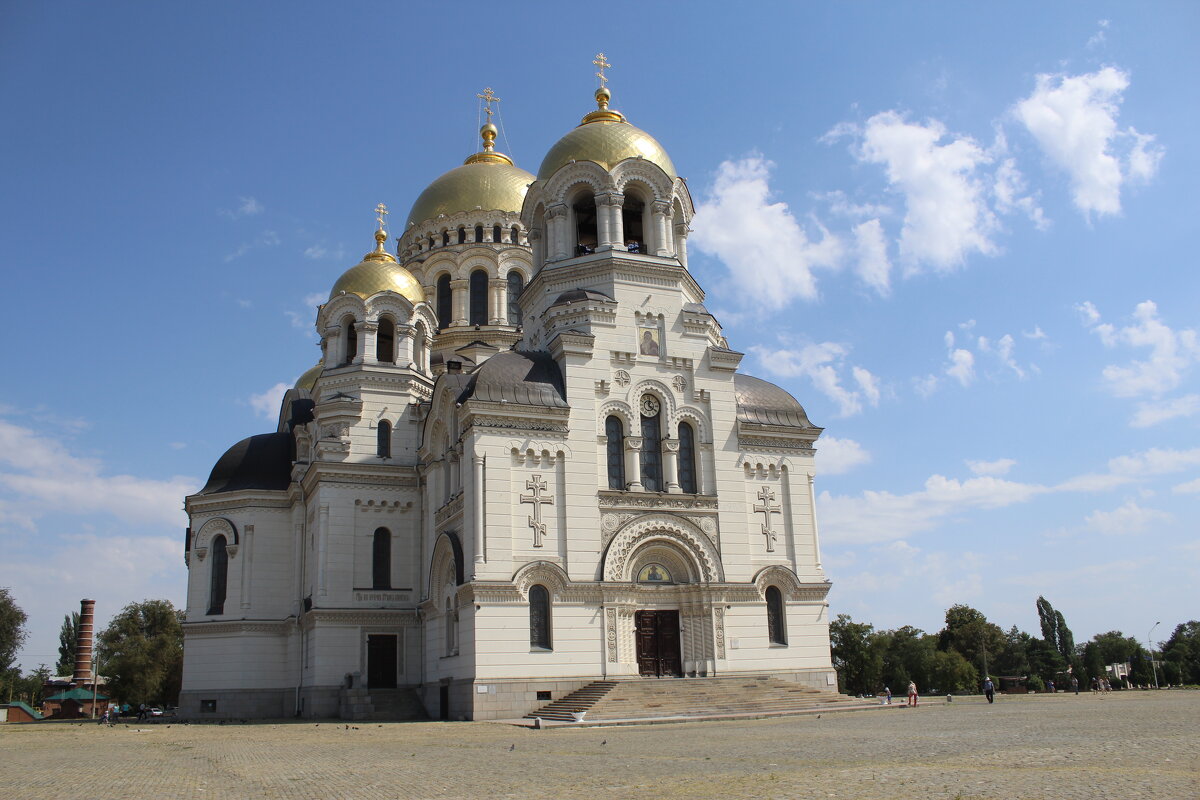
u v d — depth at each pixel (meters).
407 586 64.75
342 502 64.44
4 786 24.83
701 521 57.44
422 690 60.62
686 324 60.75
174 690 112.56
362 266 71.44
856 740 31.47
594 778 23.03
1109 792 18.08
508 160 86.94
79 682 110.94
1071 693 82.44
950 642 146.88
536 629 52.44
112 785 24.77
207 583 69.81
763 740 32.84
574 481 54.91
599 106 67.75
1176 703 51.62
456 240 80.31
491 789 21.62
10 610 96.81
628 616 54.28
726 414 60.12
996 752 26.02
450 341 76.88
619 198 61.62
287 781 24.77
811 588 59.62
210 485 72.81
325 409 66.62
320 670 61.50
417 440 68.25
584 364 57.06
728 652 56.00
